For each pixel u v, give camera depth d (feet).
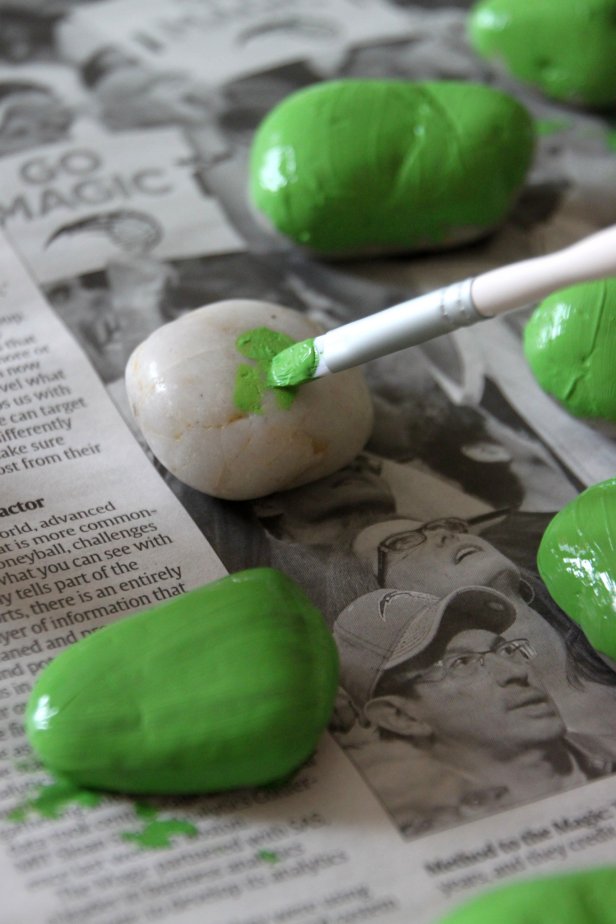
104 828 0.90
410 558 1.02
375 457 1.07
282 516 1.03
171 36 1.40
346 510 1.04
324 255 1.20
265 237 1.23
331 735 0.94
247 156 1.29
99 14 1.42
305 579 1.00
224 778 0.90
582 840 0.90
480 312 0.94
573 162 1.30
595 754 0.93
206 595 0.94
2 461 1.05
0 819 0.90
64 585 0.99
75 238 1.21
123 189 1.26
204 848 0.89
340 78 1.36
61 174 1.26
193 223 1.23
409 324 0.95
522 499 1.05
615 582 0.94
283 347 1.02
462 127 1.18
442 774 0.92
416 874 0.89
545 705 0.95
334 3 1.45
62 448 1.06
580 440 1.09
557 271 0.91
